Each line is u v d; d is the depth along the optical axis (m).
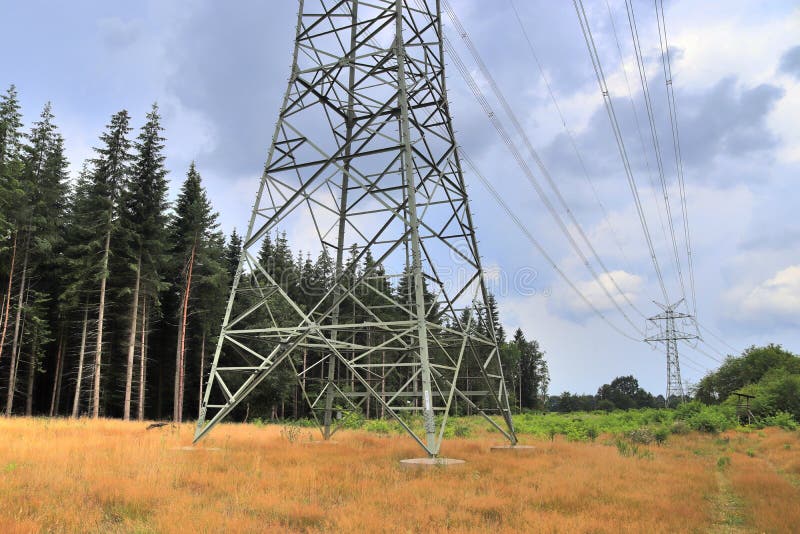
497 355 20.25
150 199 44.81
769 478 14.91
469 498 9.77
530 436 29.77
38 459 11.82
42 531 6.82
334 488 10.36
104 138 42.84
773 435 36.75
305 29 20.00
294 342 16.47
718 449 27.19
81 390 47.72
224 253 60.03
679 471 15.88
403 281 47.06
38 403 50.94
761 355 92.50
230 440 18.78
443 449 18.92
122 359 48.25
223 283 50.62
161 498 8.75
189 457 13.62
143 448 14.60
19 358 44.12
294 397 59.84
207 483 10.33
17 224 39.59
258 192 18.16
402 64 17.98
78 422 27.38
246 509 8.49
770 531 8.95
